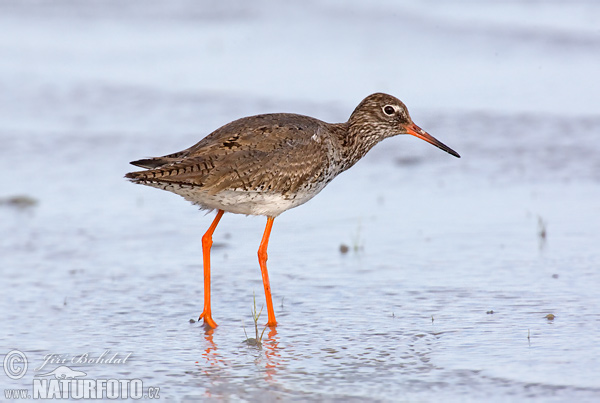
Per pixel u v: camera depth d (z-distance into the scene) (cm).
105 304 1247
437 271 1352
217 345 1106
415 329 1131
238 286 1325
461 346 1068
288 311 1220
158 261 1433
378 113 1340
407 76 2412
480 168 1883
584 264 1343
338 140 1308
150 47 2725
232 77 2434
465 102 2212
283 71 2481
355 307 1223
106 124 2131
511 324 1129
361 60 2562
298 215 1677
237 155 1180
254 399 943
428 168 1917
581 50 2556
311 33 2823
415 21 2867
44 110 2217
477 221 1588
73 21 2972
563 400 906
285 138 1212
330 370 1016
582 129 2017
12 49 2672
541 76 2370
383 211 1675
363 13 2978
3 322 1173
